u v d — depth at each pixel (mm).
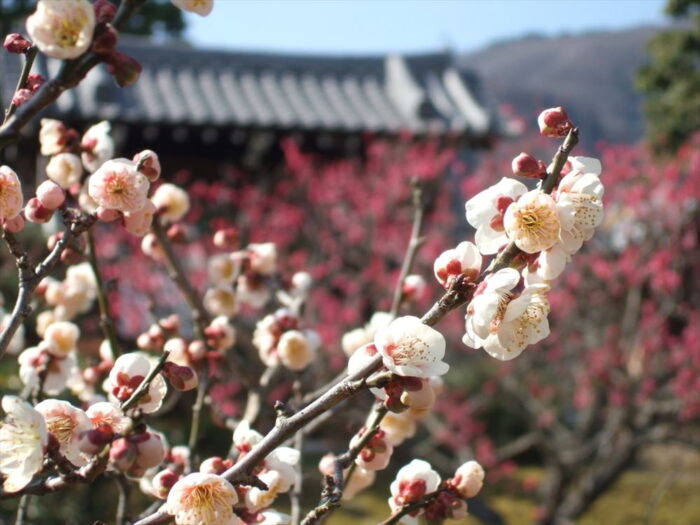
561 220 1424
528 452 10367
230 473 1471
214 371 2484
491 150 10219
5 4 7684
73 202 2367
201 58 11383
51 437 1330
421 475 1728
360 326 8125
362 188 8883
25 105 1334
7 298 6434
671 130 9492
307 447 8344
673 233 7496
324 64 11914
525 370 8391
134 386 1520
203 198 9125
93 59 1335
